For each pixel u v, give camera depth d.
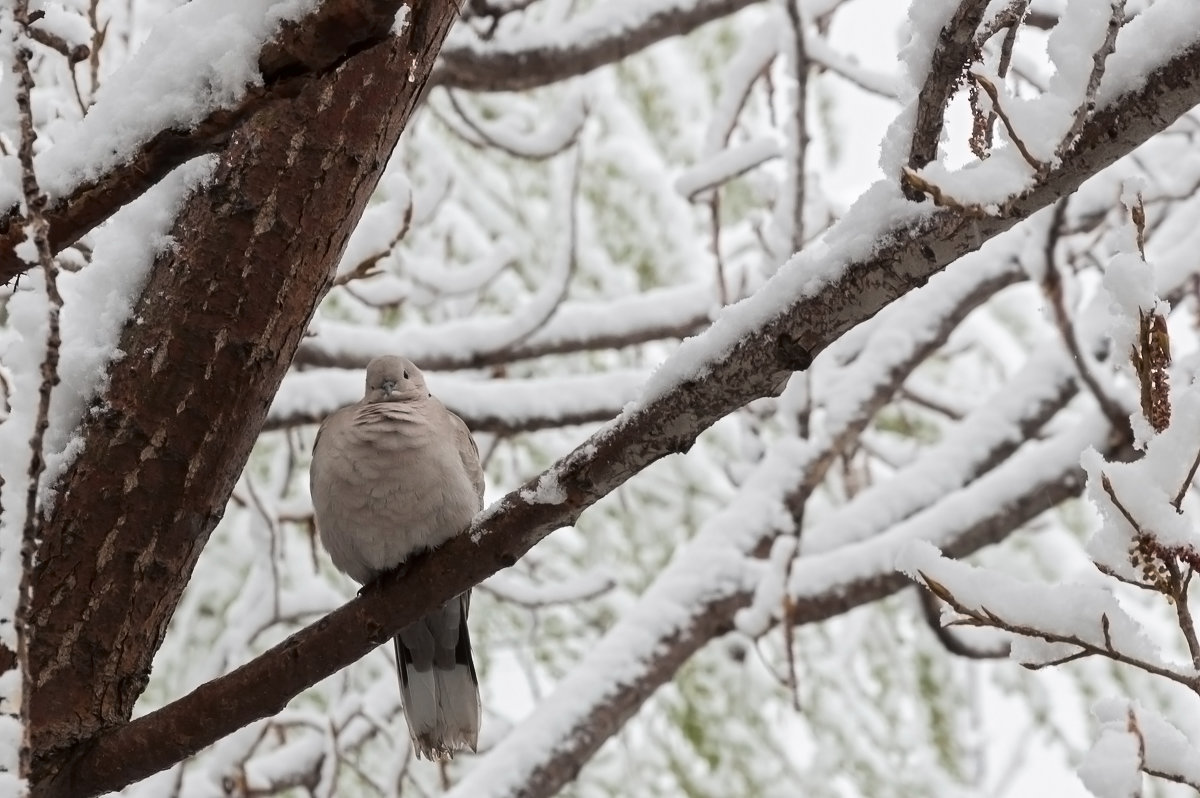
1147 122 4.11
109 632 4.91
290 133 5.05
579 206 11.66
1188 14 4.09
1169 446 4.10
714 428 11.30
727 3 10.69
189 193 5.07
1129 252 4.30
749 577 9.24
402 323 11.61
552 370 11.98
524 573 10.90
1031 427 10.16
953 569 4.29
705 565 9.30
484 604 10.68
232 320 4.99
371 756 10.34
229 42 4.16
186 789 8.70
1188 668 4.02
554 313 10.55
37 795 4.90
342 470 6.70
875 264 4.52
